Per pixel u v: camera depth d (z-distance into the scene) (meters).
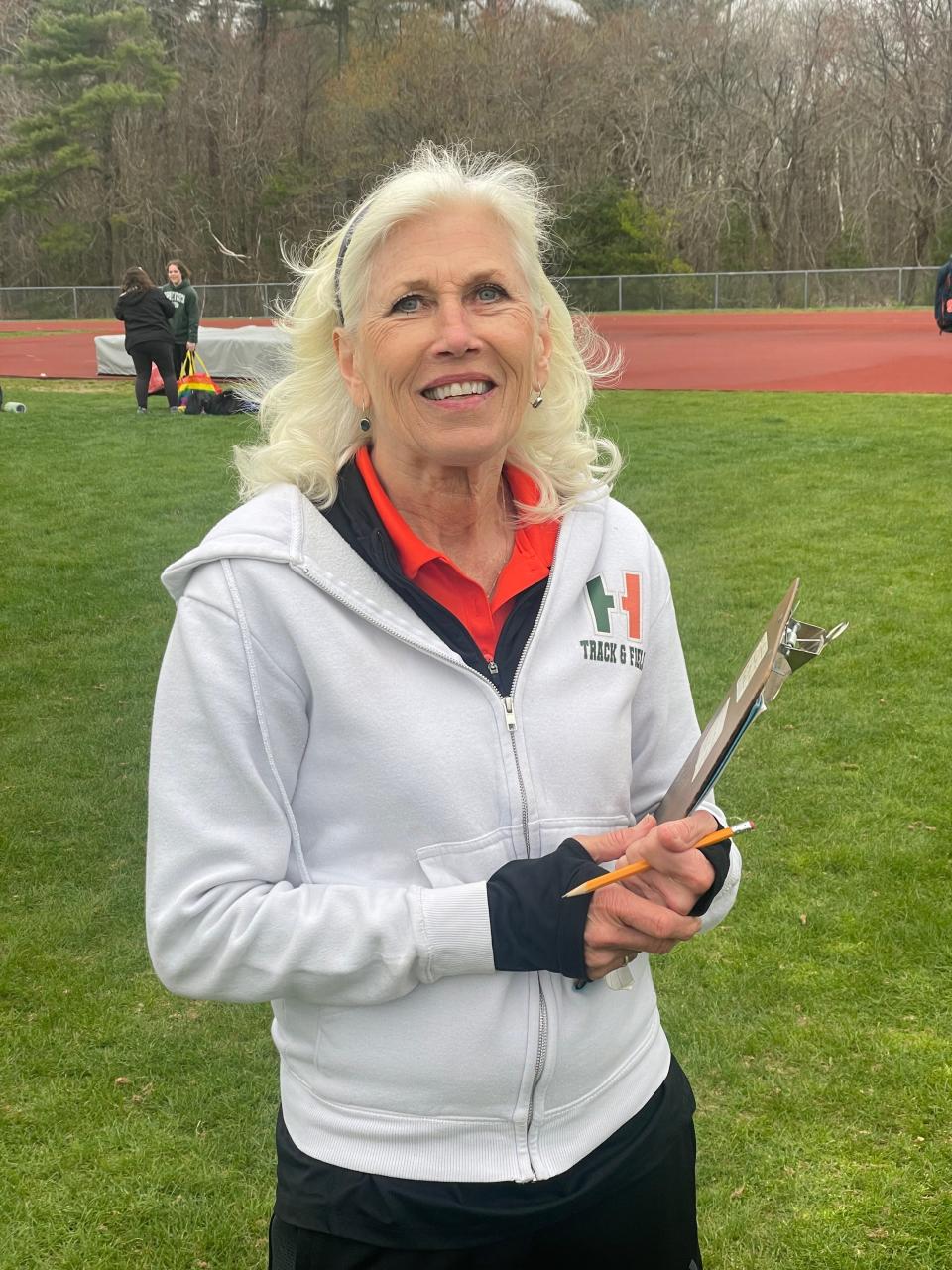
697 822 1.27
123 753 5.11
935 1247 2.52
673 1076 1.56
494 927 1.26
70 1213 2.68
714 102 47.66
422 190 1.34
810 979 3.41
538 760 1.38
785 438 12.12
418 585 1.40
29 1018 3.36
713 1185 2.70
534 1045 1.35
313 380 1.51
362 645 1.33
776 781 4.59
